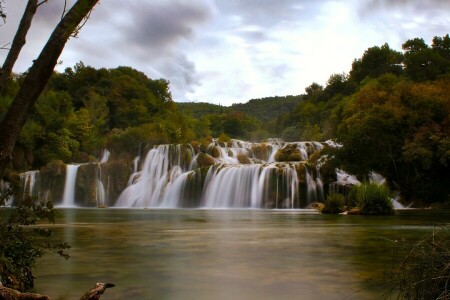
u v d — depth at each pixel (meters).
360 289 6.97
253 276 8.11
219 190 53.44
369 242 13.88
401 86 50.22
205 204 54.31
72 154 69.38
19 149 60.25
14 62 5.69
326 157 50.47
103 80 99.06
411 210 39.03
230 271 8.61
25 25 5.75
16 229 7.21
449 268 5.22
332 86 122.00
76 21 5.86
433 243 5.68
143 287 7.18
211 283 7.46
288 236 16.03
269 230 18.77
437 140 43.25
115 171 62.50
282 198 49.25
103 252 11.38
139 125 86.62
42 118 66.88
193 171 57.31
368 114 46.53
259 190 50.19
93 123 84.75
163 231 18.34
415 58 86.81
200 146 66.62
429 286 5.35
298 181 49.19
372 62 111.38
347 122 49.09
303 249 12.09
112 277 8.01
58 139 65.19
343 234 16.70
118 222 24.58
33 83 5.72
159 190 60.88
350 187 48.03
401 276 5.96
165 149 64.19
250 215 33.00
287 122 133.25
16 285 6.69
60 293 6.77
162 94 115.88
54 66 5.82
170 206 58.00
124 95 98.62
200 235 16.38
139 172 64.06
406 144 44.50
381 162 46.06
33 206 7.34
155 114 98.25
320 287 7.12
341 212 36.31
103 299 6.38
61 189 58.50
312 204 47.59
